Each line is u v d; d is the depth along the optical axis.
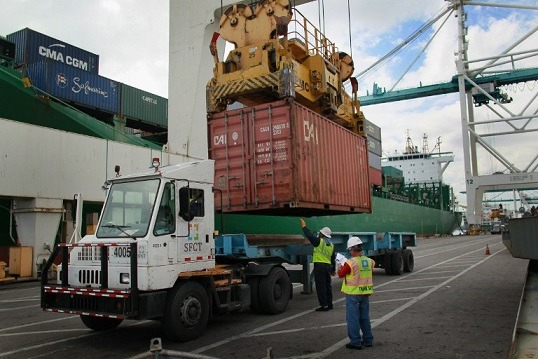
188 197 7.06
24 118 21.42
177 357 3.15
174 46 29.05
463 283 12.89
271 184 9.82
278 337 7.06
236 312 9.33
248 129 10.24
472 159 57.78
